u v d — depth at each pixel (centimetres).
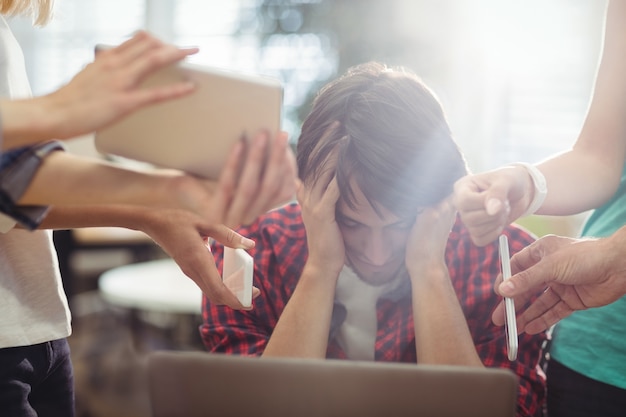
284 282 140
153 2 507
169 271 323
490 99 390
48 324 115
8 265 110
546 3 374
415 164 116
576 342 125
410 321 135
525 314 120
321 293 125
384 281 134
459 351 121
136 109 73
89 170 83
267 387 77
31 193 83
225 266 118
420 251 125
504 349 130
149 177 84
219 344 136
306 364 77
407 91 120
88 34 537
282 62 428
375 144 115
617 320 120
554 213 126
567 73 374
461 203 108
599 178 125
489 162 393
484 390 75
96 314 476
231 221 81
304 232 142
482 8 384
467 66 388
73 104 72
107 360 407
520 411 124
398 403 76
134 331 376
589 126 129
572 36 371
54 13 119
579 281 110
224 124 79
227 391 78
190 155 82
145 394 359
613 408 120
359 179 117
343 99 122
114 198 84
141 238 424
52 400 121
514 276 108
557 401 128
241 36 461
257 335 135
